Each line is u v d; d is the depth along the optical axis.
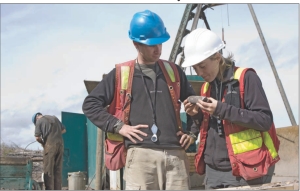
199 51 2.97
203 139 3.14
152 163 2.98
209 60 2.96
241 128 2.91
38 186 6.95
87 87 6.71
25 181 6.66
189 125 3.30
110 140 3.16
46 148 7.26
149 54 3.03
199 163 3.20
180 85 3.24
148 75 3.07
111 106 3.14
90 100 3.09
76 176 7.97
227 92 2.95
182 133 3.13
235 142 2.90
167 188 3.00
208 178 3.12
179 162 3.06
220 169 3.04
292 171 6.40
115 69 3.13
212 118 3.09
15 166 6.63
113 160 3.14
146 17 3.06
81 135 9.60
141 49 3.03
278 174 6.57
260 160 2.85
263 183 2.97
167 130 3.03
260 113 2.78
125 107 3.04
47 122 7.30
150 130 3.00
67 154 9.27
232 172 2.91
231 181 2.98
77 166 9.41
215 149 3.06
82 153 9.55
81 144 9.56
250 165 2.86
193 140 3.23
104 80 3.14
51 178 7.21
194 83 6.59
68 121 9.43
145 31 3.01
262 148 2.89
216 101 2.82
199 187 7.19
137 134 2.98
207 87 3.15
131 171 3.00
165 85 3.09
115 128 3.01
